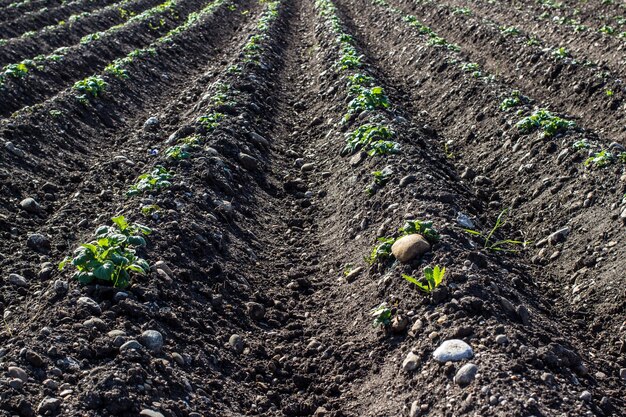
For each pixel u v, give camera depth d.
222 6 27.94
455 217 7.98
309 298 7.47
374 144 9.96
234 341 6.35
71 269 6.57
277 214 9.68
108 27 23.83
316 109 14.22
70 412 4.68
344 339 6.56
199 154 9.91
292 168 11.38
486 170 10.99
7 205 9.26
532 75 15.06
